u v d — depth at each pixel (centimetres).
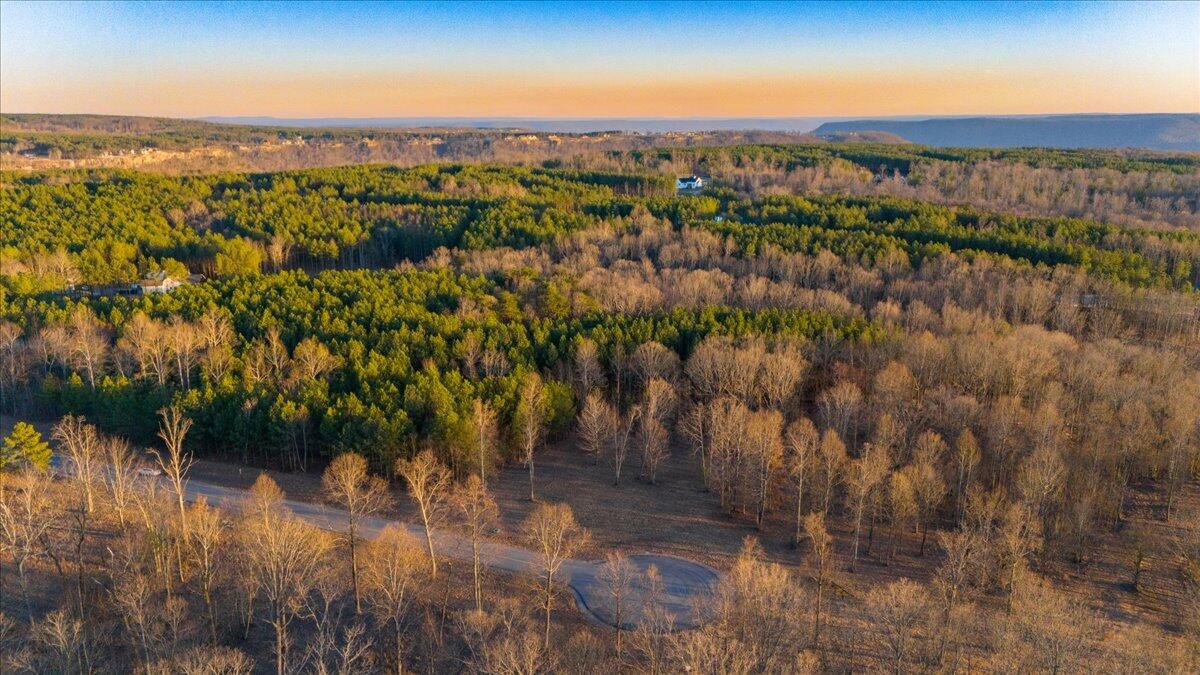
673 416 11388
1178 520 8531
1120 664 5822
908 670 6038
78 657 6047
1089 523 8275
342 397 9944
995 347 11156
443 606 6975
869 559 8206
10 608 6719
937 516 8956
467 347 11381
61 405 10675
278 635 6041
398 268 17188
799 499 8425
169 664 5756
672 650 5934
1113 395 9950
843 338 12056
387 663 6344
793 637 6122
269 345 11638
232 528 7919
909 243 18488
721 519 9062
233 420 9925
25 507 7356
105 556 7531
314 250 19488
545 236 19100
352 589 7206
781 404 10800
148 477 8838
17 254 16500
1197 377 10625
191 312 12719
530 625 6544
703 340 11988
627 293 14275
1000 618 6594
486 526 8588
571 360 11700
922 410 10006
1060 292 14950
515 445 10250
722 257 17762
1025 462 8619
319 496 9244
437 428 9462
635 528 8806
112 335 12294
